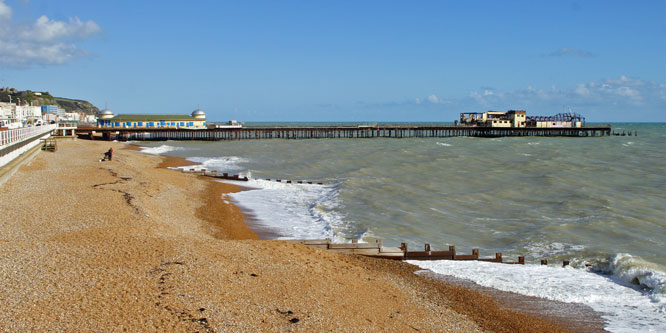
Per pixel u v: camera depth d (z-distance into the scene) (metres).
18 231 15.24
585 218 23.75
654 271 14.78
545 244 19.61
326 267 14.51
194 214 23.64
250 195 31.05
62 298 9.80
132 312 9.44
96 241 14.41
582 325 11.61
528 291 13.90
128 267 12.12
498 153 62.50
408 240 20.28
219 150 73.44
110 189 25.36
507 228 22.31
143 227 17.05
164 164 49.72
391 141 99.25
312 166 48.66
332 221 23.50
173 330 8.88
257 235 20.56
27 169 33.06
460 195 30.12
